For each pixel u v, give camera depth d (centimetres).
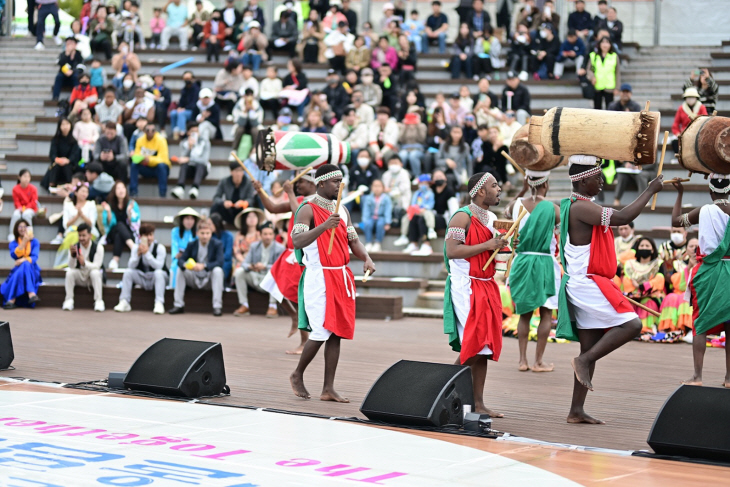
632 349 1135
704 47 2127
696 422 554
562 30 2166
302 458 531
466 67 2108
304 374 877
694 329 850
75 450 541
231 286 1477
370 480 484
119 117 1902
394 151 1717
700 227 823
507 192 1711
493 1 2241
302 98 1944
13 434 581
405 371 659
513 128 1766
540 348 938
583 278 654
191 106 1942
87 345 1060
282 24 2228
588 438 616
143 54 2269
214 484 471
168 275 1474
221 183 1595
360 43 2056
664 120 1869
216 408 688
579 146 644
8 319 1330
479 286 679
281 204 914
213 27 2258
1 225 1689
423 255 1549
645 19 2173
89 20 2256
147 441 569
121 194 1600
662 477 503
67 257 1592
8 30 2383
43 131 2023
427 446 571
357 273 1584
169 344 761
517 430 639
